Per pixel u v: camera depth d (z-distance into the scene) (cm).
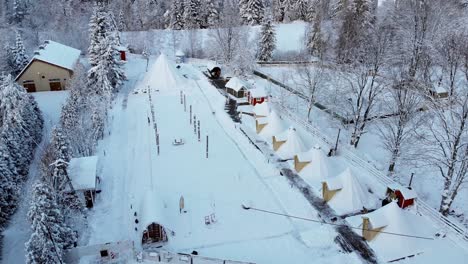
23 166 4091
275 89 6650
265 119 4988
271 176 4072
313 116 5675
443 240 3114
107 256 2925
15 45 7444
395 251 2962
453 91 4084
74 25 10356
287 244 3136
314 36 8244
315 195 3728
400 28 6278
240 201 3675
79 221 3300
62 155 3709
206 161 4378
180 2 10662
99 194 3738
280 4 11331
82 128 4503
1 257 3081
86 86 5994
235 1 11469
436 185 4166
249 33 9469
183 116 5600
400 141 4172
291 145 4447
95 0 10988
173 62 8400
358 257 2966
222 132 5131
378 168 4278
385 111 5212
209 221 3344
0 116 4466
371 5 8600
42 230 2566
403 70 5012
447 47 4722
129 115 5634
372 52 4762
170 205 3575
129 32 10262
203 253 3022
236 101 6097
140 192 3781
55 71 6500
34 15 10775
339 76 5531
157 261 2905
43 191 2725
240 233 3250
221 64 7950
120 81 6550
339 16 8806
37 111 5053
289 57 8712
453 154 3428
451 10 6688
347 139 5050
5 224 3403
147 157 4447
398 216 3064
